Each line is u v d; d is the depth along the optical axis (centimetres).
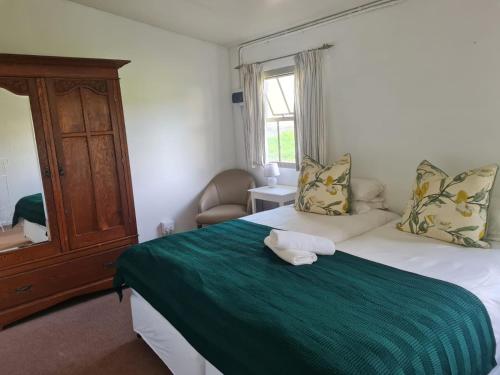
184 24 355
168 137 391
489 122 237
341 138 329
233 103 441
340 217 277
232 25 351
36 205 269
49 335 252
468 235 206
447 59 250
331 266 190
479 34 233
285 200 350
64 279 285
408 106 277
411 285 163
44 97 261
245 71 396
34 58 251
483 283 166
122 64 291
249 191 384
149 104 372
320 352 118
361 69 302
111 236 304
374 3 282
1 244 259
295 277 177
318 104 330
